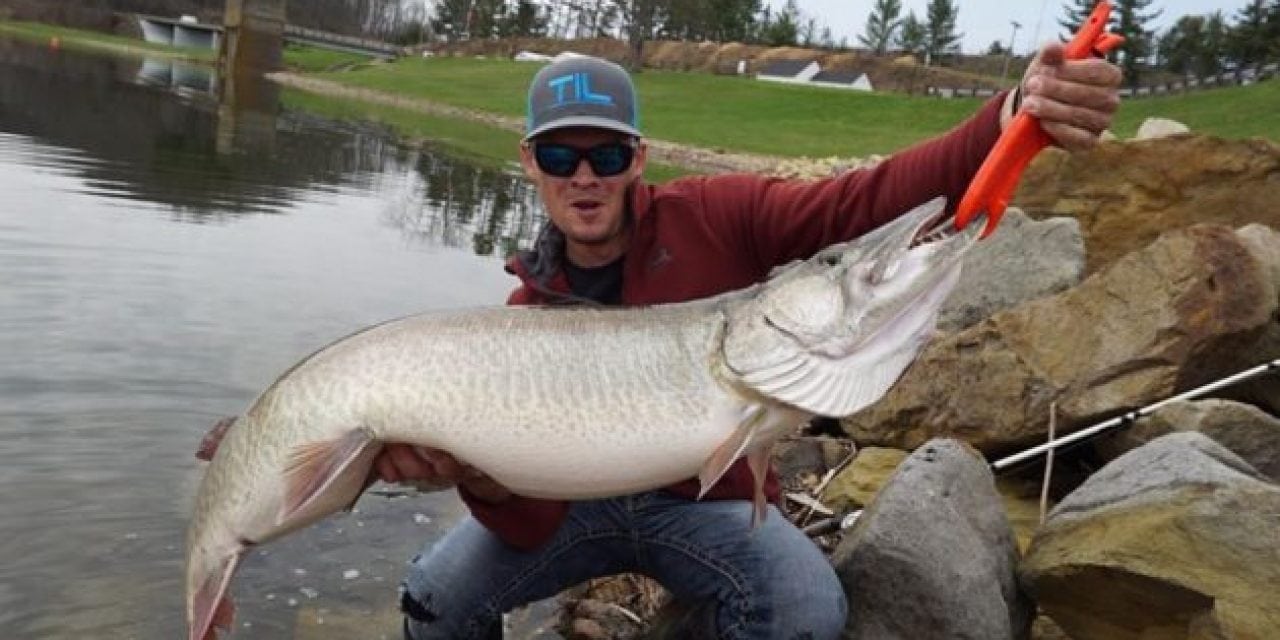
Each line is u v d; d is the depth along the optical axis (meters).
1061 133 0.96
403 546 1.66
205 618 1.08
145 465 1.75
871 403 1.03
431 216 4.75
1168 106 11.80
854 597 1.30
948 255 1.01
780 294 1.03
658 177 7.29
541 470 1.04
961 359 1.91
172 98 10.00
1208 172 2.42
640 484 1.06
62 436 1.82
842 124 13.36
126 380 2.10
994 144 1.06
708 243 1.27
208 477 1.10
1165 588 1.17
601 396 1.04
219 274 3.05
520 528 1.26
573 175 1.22
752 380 1.03
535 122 1.24
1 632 1.30
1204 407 1.62
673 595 1.50
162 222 3.73
